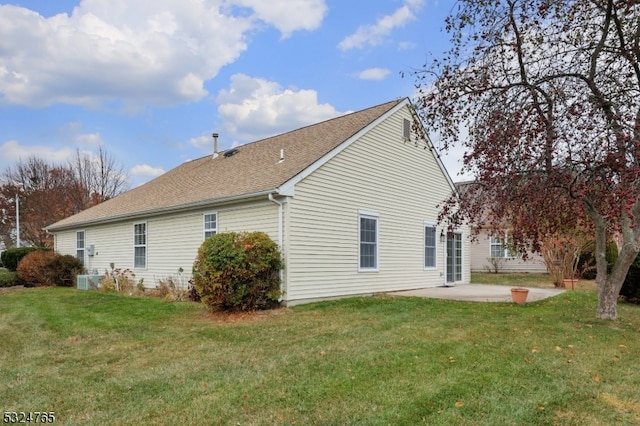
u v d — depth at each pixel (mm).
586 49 7773
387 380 4781
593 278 17672
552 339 6602
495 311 9219
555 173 6621
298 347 6266
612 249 16141
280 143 14719
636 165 5883
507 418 3865
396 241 13500
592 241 15133
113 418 3967
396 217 13539
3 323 8773
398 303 10273
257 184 10844
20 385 4891
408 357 5609
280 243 10000
